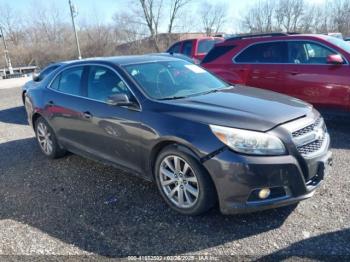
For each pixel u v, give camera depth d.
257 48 6.87
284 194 3.21
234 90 4.36
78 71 4.86
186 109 3.55
